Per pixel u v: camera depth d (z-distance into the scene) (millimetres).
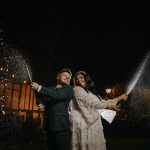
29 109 12031
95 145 4492
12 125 10641
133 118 17812
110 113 5191
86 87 4848
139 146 11766
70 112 4645
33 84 4219
